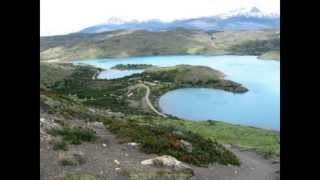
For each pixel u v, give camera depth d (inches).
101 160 836.6
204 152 1210.0
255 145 2308.1
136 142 1075.9
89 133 1037.8
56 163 745.0
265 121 5767.7
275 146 2222.0
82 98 7455.7
